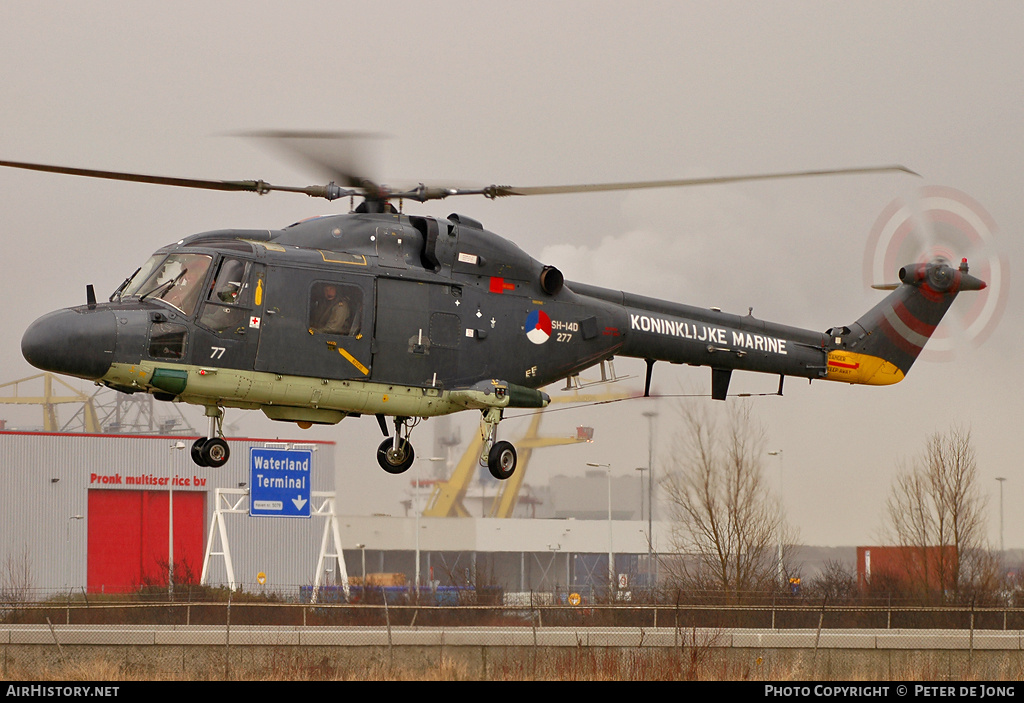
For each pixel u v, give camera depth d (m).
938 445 141.12
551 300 61.03
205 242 53.34
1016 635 94.94
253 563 199.00
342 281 54.28
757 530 135.62
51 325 49.75
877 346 78.19
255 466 155.25
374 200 57.69
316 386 53.78
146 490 194.25
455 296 57.41
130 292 52.69
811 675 80.06
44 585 185.38
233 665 78.94
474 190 56.41
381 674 77.25
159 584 174.75
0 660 77.00
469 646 81.44
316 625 106.69
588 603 122.69
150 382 50.88
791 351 72.75
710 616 108.62
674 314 67.00
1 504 185.12
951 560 137.38
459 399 57.41
